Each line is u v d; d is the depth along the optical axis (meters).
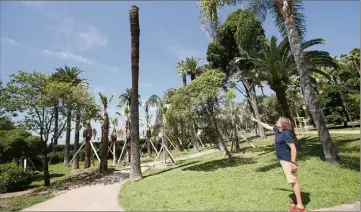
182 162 21.55
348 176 9.77
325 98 38.12
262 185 9.48
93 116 17.66
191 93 16.78
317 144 18.55
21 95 15.05
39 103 15.09
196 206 7.41
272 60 15.95
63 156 39.75
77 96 16.55
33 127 15.59
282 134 6.95
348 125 39.09
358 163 11.68
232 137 23.36
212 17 17.67
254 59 17.00
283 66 16.06
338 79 44.75
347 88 36.22
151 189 10.55
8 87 14.73
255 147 23.88
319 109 12.77
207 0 17.16
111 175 17.34
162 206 7.70
